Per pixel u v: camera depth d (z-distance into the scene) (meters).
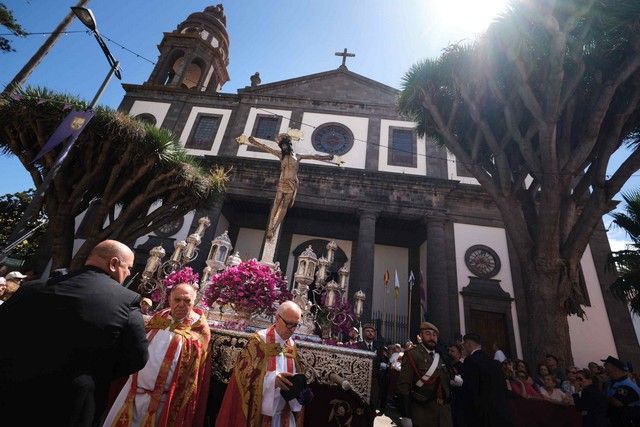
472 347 4.72
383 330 16.19
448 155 19.00
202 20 27.17
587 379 5.70
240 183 17.98
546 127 7.93
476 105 9.45
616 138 7.83
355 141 19.80
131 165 9.52
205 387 3.14
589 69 8.49
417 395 3.95
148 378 2.69
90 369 1.78
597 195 7.69
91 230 8.96
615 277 14.88
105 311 1.87
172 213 10.69
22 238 6.37
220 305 4.61
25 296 1.80
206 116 21.12
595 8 7.46
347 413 3.54
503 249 16.33
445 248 16.44
